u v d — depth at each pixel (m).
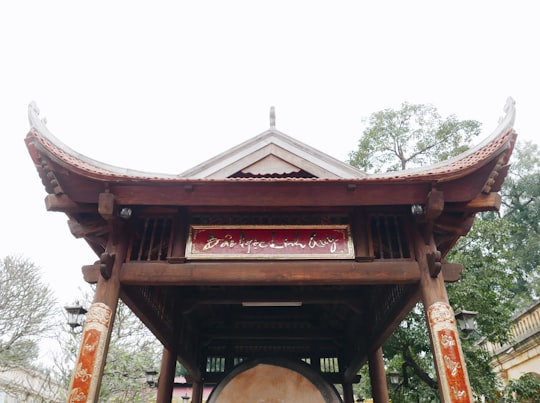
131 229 6.99
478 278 13.59
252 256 6.62
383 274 6.44
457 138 19.12
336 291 9.86
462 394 5.47
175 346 9.18
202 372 11.75
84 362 5.77
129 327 19.88
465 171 6.26
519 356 15.03
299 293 9.73
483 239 14.41
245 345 12.42
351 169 7.81
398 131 20.05
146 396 22.34
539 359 13.75
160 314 8.40
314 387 9.58
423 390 13.52
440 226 6.90
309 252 6.65
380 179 6.36
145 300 7.50
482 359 13.18
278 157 8.06
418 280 6.45
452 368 5.64
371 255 6.58
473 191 6.47
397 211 7.02
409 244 6.80
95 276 7.05
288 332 11.65
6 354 19.56
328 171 7.84
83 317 9.31
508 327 13.18
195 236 6.82
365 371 19.77
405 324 13.77
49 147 6.33
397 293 7.78
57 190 6.61
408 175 6.38
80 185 6.55
